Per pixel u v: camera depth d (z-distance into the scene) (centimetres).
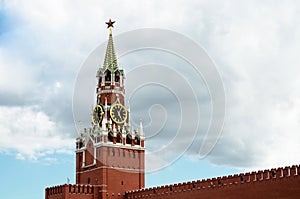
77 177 13412
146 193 12106
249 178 9412
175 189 11238
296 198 8438
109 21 14262
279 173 8819
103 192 12425
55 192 12481
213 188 10206
